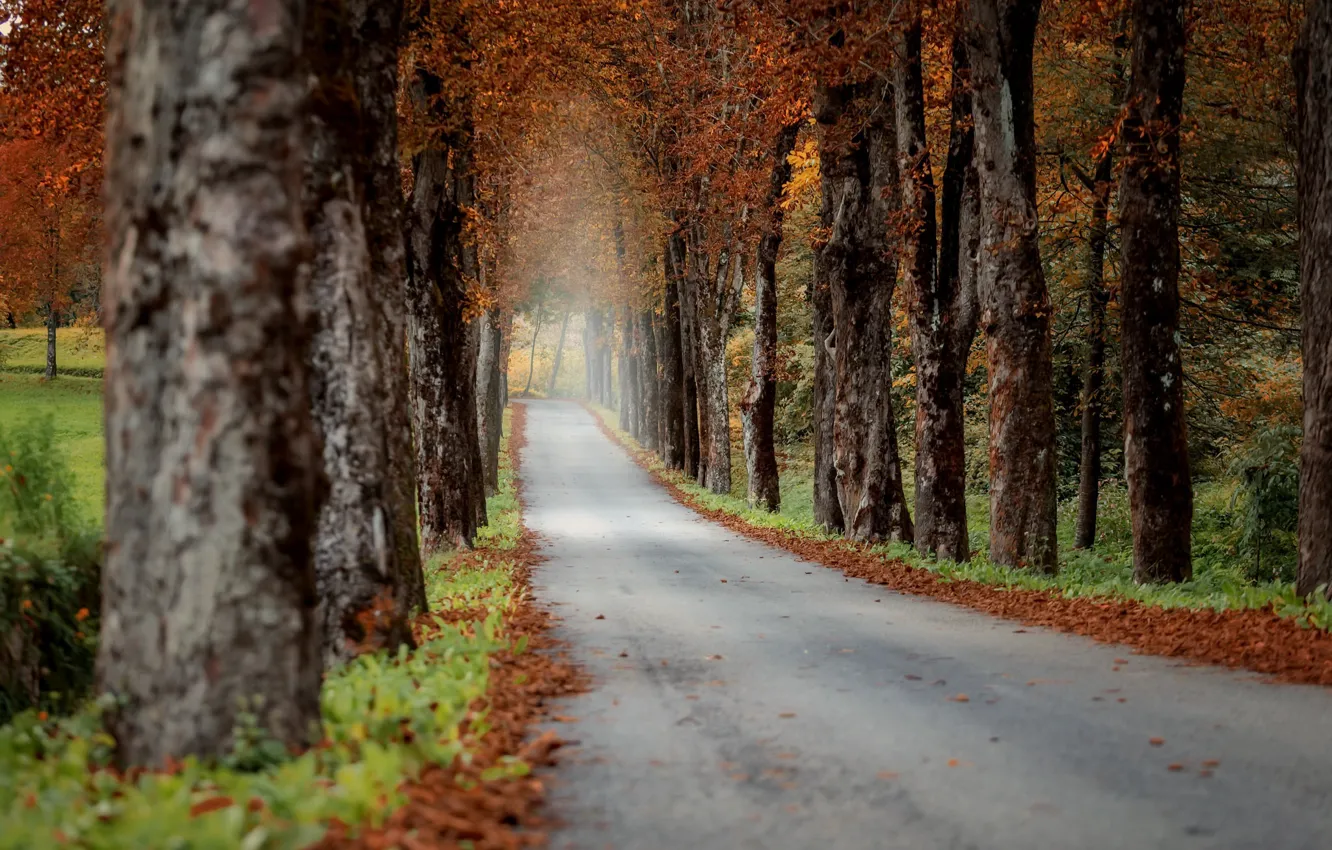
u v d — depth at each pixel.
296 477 6.08
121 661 5.99
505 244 39.53
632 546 28.11
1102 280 28.83
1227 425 34.12
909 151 23.27
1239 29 21.86
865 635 13.37
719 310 42.97
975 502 44.12
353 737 6.60
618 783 6.74
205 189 5.80
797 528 31.31
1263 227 28.53
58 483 10.79
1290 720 8.33
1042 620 14.66
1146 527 18.69
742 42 33.34
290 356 6.05
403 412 12.82
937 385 23.61
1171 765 7.03
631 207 44.59
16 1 17.75
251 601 5.96
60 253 64.19
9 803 5.19
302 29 6.15
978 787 6.59
